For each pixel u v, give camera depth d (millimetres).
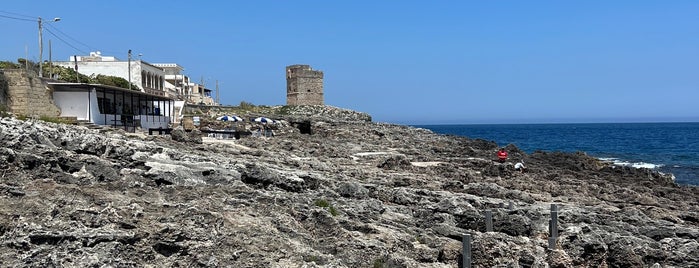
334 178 25969
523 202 26891
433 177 32906
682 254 18859
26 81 40625
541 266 16531
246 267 12742
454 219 21312
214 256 12711
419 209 22000
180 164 20562
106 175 17719
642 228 22672
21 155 16516
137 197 15562
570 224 21219
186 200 16172
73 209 13266
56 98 44156
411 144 65875
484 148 70688
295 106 115062
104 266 11344
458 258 16609
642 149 102688
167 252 12656
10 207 12953
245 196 18016
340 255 14891
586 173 46406
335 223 16656
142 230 12859
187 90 119625
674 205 31656
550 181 37500
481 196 27609
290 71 120438
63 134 21078
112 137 26062
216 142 42250
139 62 75250
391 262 15086
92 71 74500
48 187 14836
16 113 37188
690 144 118875
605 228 21797
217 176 20000
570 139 150125
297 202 19016
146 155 21141
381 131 78312
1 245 11438
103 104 47812
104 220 12953
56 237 11805
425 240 17781
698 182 54688
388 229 18094
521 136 176500
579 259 17812
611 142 131000
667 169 65125
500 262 16562
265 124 70000
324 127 76625
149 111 60000
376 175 31016
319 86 120875
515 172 40031
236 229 14172
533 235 20359
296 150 44281
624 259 18188
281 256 13516
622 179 43688
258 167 22266
